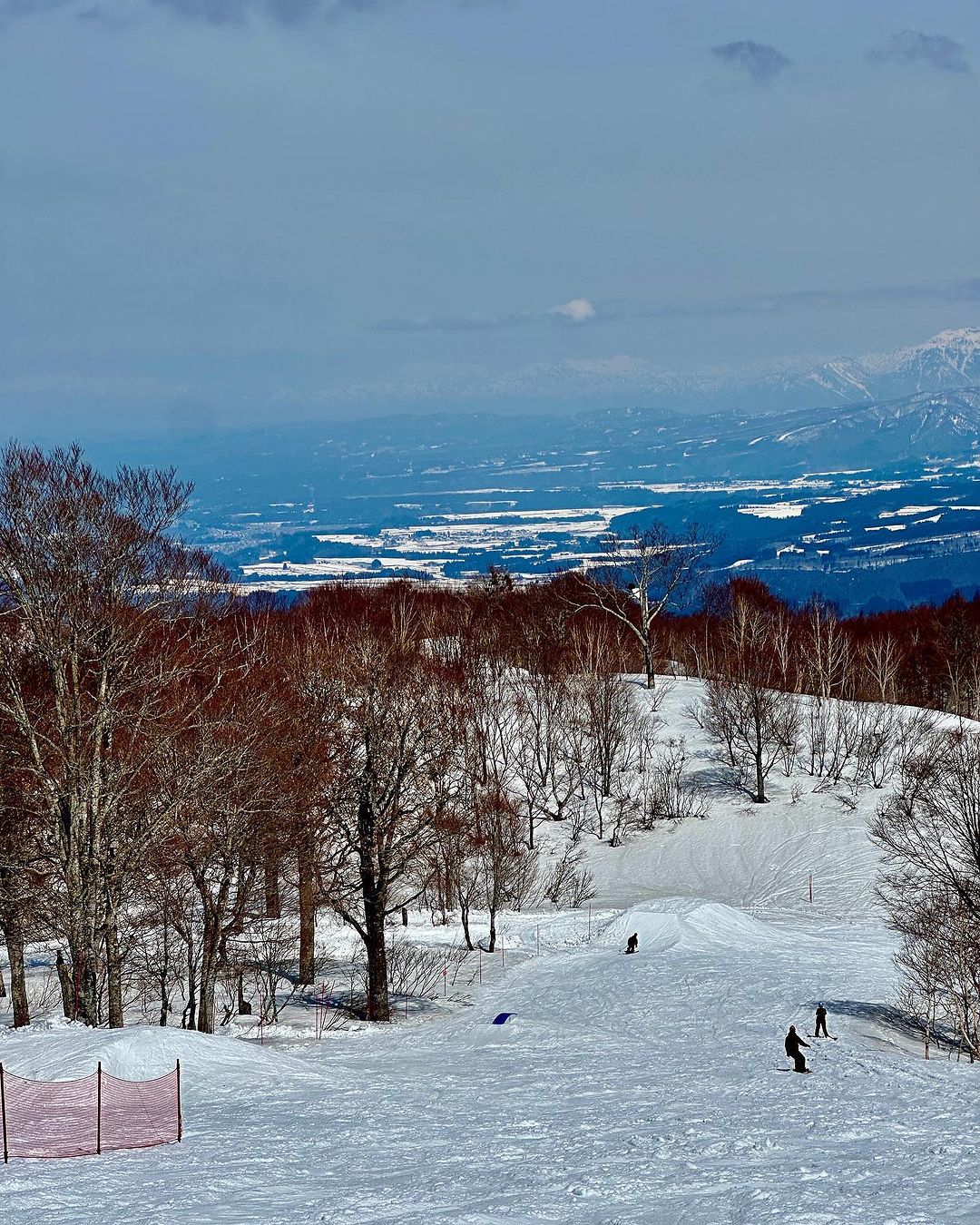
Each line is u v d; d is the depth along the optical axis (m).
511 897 96.81
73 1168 34.72
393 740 67.81
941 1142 37.25
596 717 125.19
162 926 68.94
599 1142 37.91
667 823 119.31
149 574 56.94
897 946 86.38
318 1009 69.00
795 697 134.88
